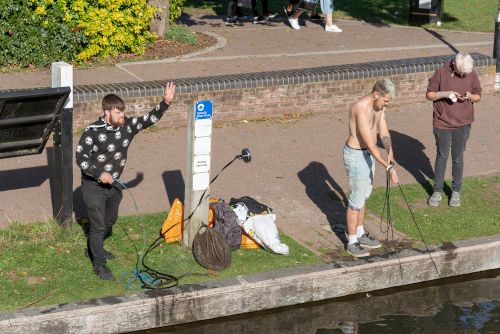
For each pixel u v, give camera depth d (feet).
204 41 85.87
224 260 43.14
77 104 61.16
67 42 74.95
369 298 44.86
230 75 67.97
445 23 101.65
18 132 43.78
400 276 45.34
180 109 64.28
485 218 50.70
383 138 44.98
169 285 41.24
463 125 51.39
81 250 44.19
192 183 44.24
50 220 46.78
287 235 47.60
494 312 44.68
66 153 44.88
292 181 55.36
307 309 43.37
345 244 46.73
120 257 43.75
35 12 73.67
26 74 72.38
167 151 59.82
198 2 112.06
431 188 55.11
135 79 70.69
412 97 73.20
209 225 45.75
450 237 48.08
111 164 41.22
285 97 68.08
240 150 60.64
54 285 40.70
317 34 92.07
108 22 75.77
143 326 39.93
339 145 62.69
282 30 93.86
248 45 85.05
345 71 69.82
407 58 78.48
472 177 57.21
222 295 41.19
